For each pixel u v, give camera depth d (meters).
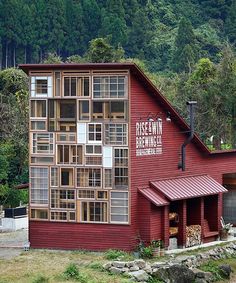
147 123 44.31
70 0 136.25
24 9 132.75
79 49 136.38
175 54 120.88
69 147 43.88
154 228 43.62
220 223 48.56
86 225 43.66
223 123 78.19
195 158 48.38
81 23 135.88
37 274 38.97
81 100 43.53
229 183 52.72
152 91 44.16
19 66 44.06
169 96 81.88
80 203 43.75
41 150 44.31
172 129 46.28
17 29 132.12
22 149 66.88
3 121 69.75
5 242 47.19
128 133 43.03
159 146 45.31
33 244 44.53
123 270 39.56
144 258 42.50
